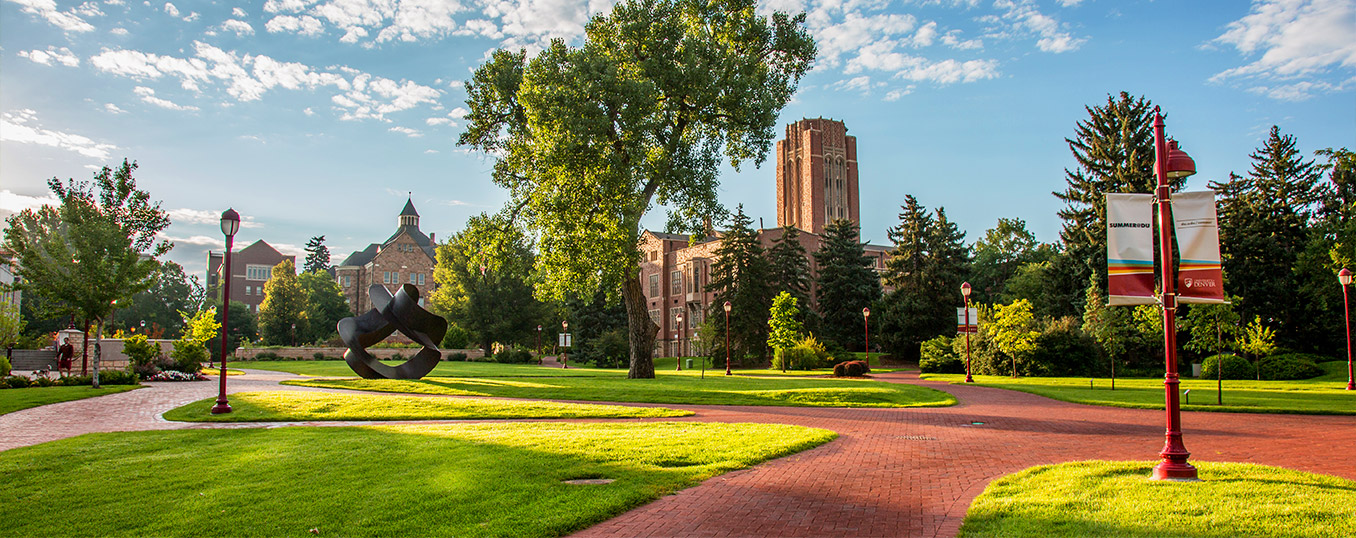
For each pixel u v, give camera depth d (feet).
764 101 112.06
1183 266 32.35
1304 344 158.81
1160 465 30.78
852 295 222.48
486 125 120.98
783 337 179.52
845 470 35.27
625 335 239.71
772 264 219.20
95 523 25.31
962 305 211.20
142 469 34.83
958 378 133.59
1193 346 128.16
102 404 70.54
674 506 27.78
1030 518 24.21
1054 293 188.24
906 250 211.41
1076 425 55.57
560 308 273.13
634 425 51.83
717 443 41.37
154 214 106.42
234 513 26.45
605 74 104.06
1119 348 114.21
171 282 408.05
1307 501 24.97
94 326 164.45
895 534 23.97
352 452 38.55
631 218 112.27
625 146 111.34
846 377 140.87
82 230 99.35
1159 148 33.58
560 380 102.73
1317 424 55.01
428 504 26.91
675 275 279.69
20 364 135.54
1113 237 33.45
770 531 24.35
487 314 260.62
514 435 44.62
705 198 119.34
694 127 125.29
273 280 269.03
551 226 112.88
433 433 46.01
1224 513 23.50
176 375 107.55
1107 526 22.65
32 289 102.17
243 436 46.47
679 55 110.83
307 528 24.44
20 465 36.01
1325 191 168.86
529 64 107.96
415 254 371.15
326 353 208.44
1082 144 188.85
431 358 98.73
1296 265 156.76
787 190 417.69
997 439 47.29
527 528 23.86
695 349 259.60
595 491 29.04
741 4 116.57
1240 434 49.11
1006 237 273.54
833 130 402.93
